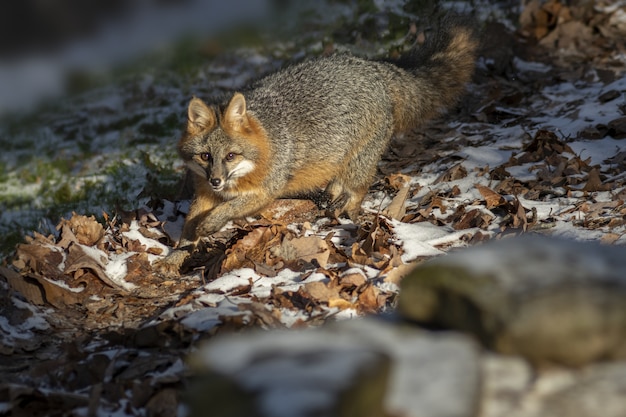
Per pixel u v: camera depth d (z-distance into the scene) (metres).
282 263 10.76
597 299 4.93
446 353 4.83
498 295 5.09
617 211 11.46
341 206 13.20
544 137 14.20
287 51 23.56
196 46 25.59
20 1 29.88
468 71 15.28
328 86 13.13
